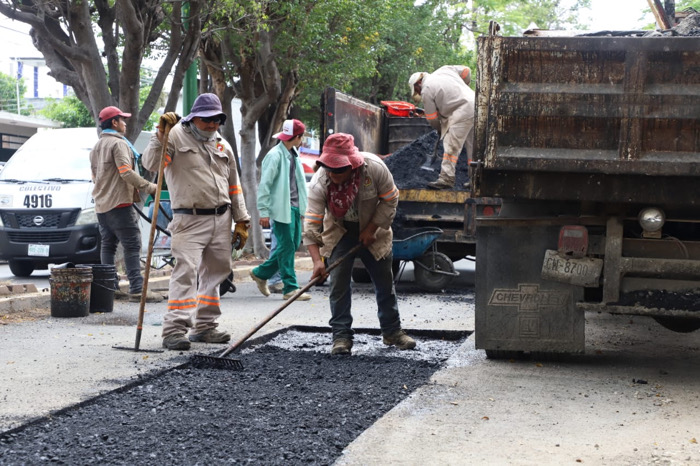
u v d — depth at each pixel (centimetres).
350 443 408
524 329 603
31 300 901
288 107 1848
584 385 550
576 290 593
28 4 1235
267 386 542
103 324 803
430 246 1136
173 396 505
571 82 546
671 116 530
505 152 555
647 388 544
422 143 1309
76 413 463
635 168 538
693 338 756
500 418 461
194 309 670
